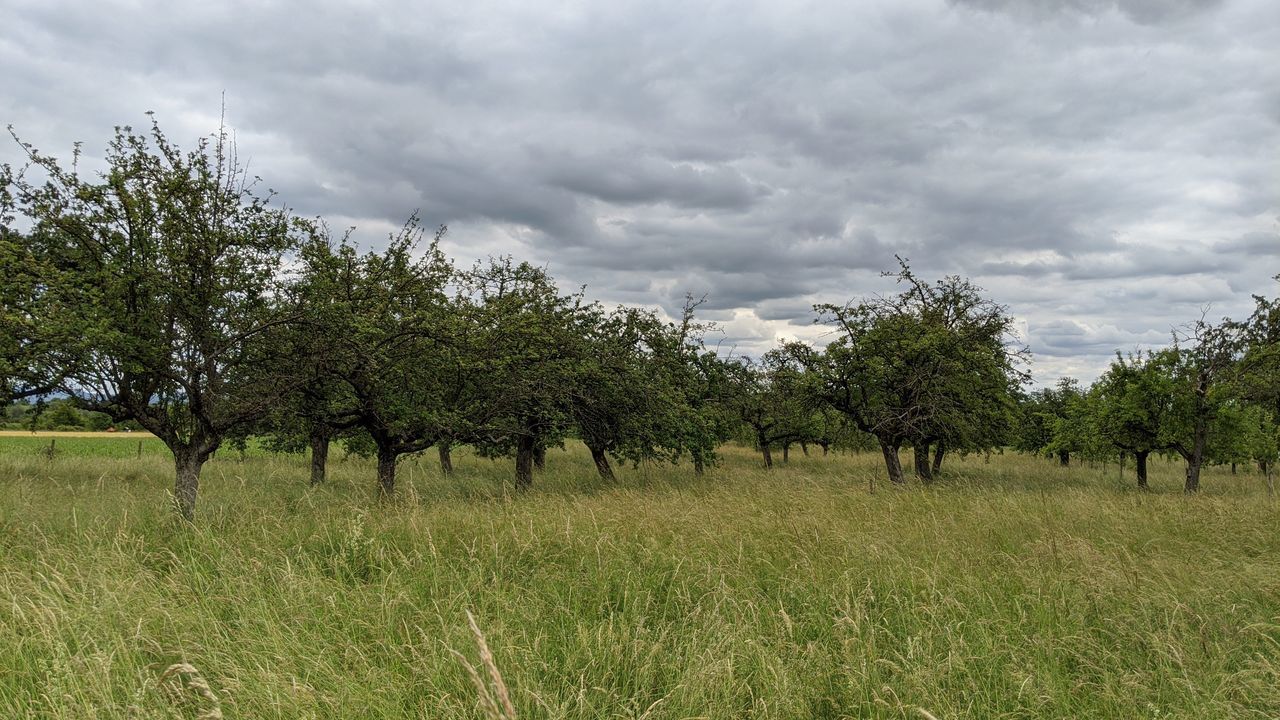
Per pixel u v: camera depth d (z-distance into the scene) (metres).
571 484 16.94
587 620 5.76
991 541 8.78
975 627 5.80
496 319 13.95
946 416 18.28
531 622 5.62
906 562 7.41
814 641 5.53
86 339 7.74
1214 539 9.18
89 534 7.21
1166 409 19.92
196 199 9.10
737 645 5.19
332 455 27.14
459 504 10.39
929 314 20.64
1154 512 11.05
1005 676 4.97
